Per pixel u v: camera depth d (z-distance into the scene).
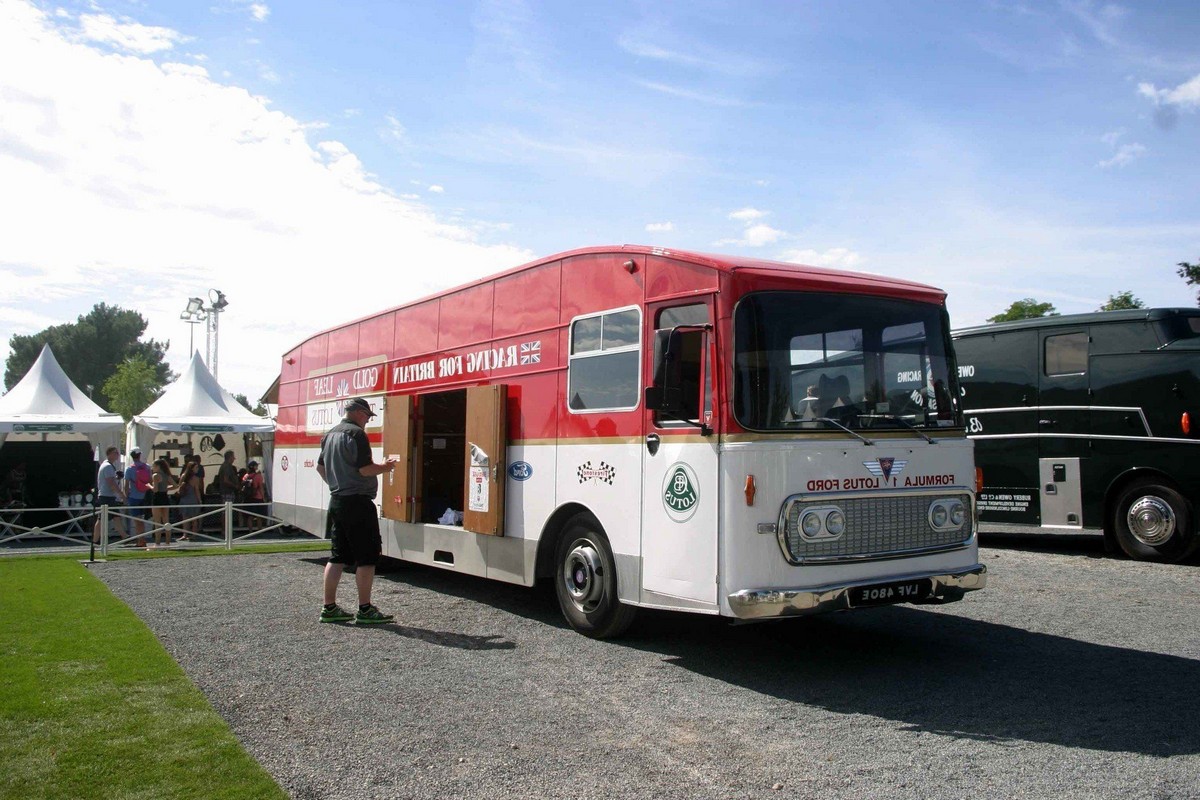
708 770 4.63
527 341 8.74
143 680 6.17
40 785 4.27
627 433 7.27
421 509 10.58
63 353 76.62
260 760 4.74
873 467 6.59
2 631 7.87
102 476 16.75
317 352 13.87
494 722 5.41
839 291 6.86
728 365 6.36
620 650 7.28
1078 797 4.26
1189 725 5.32
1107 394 12.54
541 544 8.30
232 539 16.28
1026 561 12.24
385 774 4.56
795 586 6.17
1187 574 10.98
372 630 8.08
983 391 13.83
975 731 5.25
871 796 4.29
